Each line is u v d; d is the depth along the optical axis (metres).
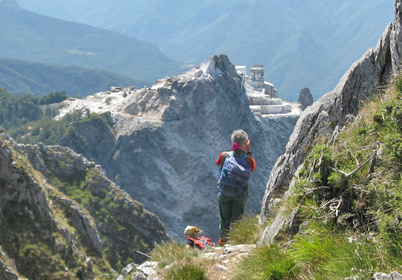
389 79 11.65
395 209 6.85
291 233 8.71
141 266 10.99
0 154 52.75
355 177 8.10
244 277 8.45
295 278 7.46
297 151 12.77
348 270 6.49
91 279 56.31
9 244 49.56
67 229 57.25
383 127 9.22
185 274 9.30
